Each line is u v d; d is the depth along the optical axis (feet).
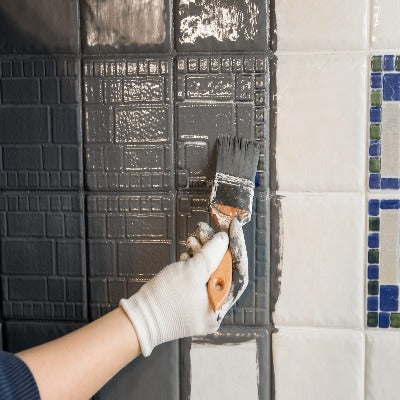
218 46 2.30
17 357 1.74
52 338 2.47
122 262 2.41
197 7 2.29
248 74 2.30
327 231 2.33
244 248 2.16
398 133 2.27
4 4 2.35
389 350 2.34
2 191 2.44
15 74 2.38
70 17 2.34
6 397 1.60
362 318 2.35
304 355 2.38
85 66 2.35
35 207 2.43
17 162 2.42
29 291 2.46
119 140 2.37
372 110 2.27
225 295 2.08
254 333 2.38
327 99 2.28
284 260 2.35
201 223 2.24
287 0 2.26
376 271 2.33
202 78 2.31
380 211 2.31
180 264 2.11
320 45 2.27
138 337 1.98
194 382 2.42
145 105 2.35
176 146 2.35
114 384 2.43
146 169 2.37
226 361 2.40
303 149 2.31
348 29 2.25
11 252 2.46
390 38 2.24
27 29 2.35
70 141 2.39
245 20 2.28
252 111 2.31
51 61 2.36
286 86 2.29
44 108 2.38
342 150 2.30
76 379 1.79
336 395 2.37
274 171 2.33
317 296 2.35
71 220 2.42
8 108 2.39
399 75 2.25
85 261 2.43
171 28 2.31
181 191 2.37
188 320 2.03
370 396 2.36
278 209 2.34
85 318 2.45
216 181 2.22
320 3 2.25
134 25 2.32
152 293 2.05
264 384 2.40
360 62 2.26
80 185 2.40
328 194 2.32
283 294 2.37
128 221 2.40
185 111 2.33
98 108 2.36
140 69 2.34
